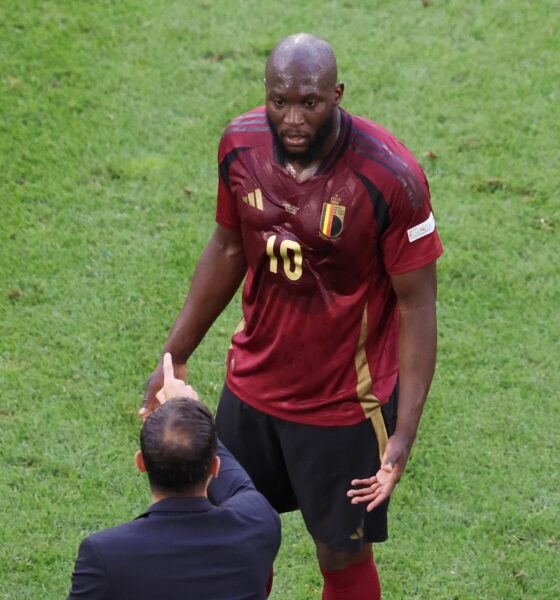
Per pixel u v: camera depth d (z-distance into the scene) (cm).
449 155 2962
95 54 3262
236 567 1248
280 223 1500
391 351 1603
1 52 3231
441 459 2108
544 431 2175
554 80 3247
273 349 1589
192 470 1245
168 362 1534
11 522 1938
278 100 1397
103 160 2898
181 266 2584
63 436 2128
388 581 1866
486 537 1945
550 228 2730
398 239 1489
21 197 2762
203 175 2877
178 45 3325
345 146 1457
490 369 2330
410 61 3303
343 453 1612
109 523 1953
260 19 3453
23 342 2355
